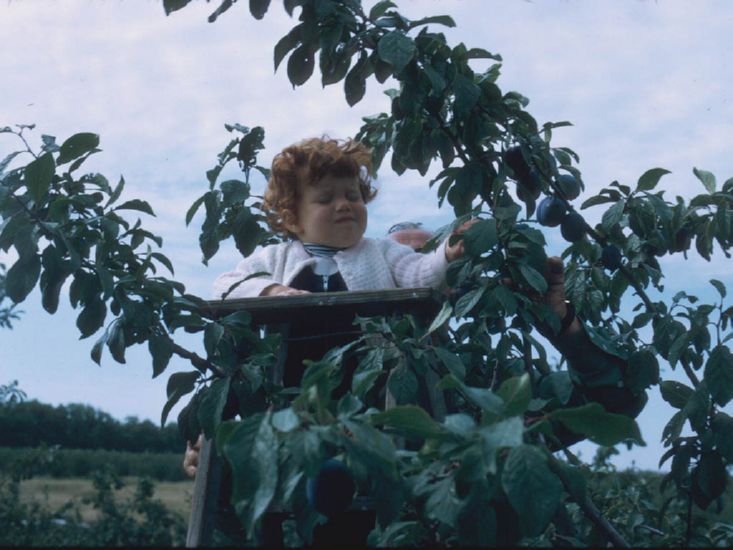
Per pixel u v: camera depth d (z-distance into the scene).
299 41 3.10
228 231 3.27
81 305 2.63
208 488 2.63
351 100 3.14
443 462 1.71
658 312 3.10
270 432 1.60
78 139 2.64
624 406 3.09
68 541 6.17
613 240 3.31
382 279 3.11
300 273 3.15
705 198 3.11
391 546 2.09
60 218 2.58
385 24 2.98
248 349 2.78
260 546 2.34
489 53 3.06
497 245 2.75
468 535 1.63
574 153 3.21
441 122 3.15
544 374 3.08
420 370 2.38
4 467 6.64
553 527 2.56
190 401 2.70
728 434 2.84
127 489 6.75
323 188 3.18
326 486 1.71
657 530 3.48
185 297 2.70
